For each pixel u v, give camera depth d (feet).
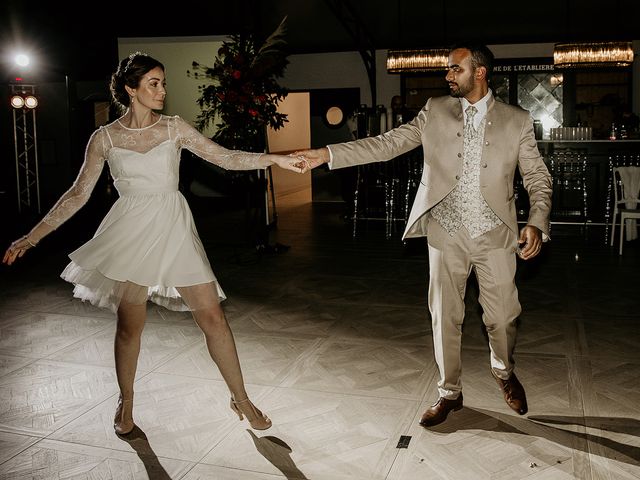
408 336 15.72
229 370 10.33
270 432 10.85
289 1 34.65
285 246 27.43
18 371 13.89
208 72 23.98
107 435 10.90
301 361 14.16
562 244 27.53
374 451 10.15
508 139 10.11
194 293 10.08
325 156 10.44
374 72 43.47
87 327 16.99
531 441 10.34
